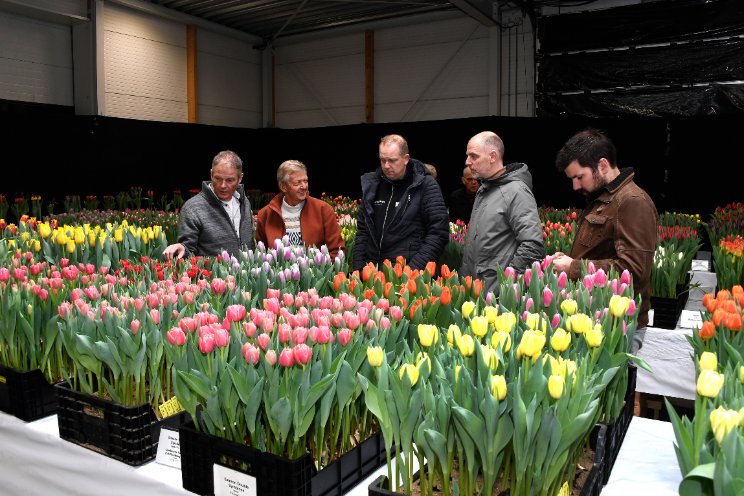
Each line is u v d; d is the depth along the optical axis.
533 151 10.62
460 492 1.44
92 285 2.36
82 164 10.78
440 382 1.41
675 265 4.01
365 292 2.19
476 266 3.38
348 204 9.05
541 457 1.34
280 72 15.95
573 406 1.39
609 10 11.13
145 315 1.94
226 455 1.56
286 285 2.54
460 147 11.30
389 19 14.11
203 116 14.61
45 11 11.17
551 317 1.94
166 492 1.66
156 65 13.45
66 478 1.92
